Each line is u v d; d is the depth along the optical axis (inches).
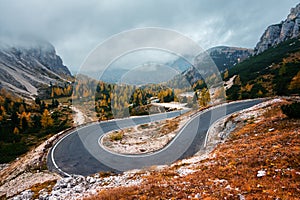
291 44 4768.7
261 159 426.3
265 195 293.4
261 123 807.1
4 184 800.3
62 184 543.8
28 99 5265.8
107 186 485.4
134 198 348.5
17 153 1846.7
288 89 2122.3
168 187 379.2
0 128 2527.1
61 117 3016.7
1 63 7249.0
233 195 310.7
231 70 4005.9
